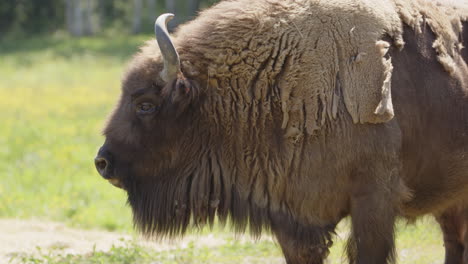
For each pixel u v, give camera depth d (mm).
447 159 19797
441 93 19422
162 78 18734
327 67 18484
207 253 27391
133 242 29031
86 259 26297
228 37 19016
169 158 19594
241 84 18891
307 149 18562
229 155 19297
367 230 18516
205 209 19797
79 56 148375
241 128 19016
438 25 19859
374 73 18453
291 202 19031
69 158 54344
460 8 21000
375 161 18438
